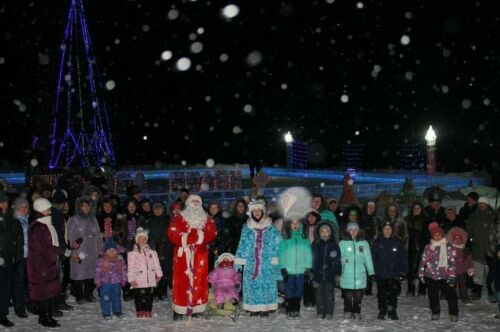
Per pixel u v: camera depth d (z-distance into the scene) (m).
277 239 8.80
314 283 8.80
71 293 10.52
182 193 11.26
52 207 8.82
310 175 38.62
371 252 8.95
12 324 8.32
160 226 10.08
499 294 8.83
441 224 10.48
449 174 34.38
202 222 8.74
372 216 10.60
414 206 10.64
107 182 22.59
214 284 8.89
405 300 10.22
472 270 9.27
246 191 23.19
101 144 24.45
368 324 8.46
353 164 46.59
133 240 8.91
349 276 8.70
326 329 8.14
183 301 8.56
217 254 10.12
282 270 8.65
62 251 8.42
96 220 9.92
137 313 8.89
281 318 8.80
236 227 10.11
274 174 40.19
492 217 10.18
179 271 8.65
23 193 12.13
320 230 8.80
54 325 8.27
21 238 8.53
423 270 8.81
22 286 8.79
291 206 10.32
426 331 8.09
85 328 8.23
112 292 8.85
